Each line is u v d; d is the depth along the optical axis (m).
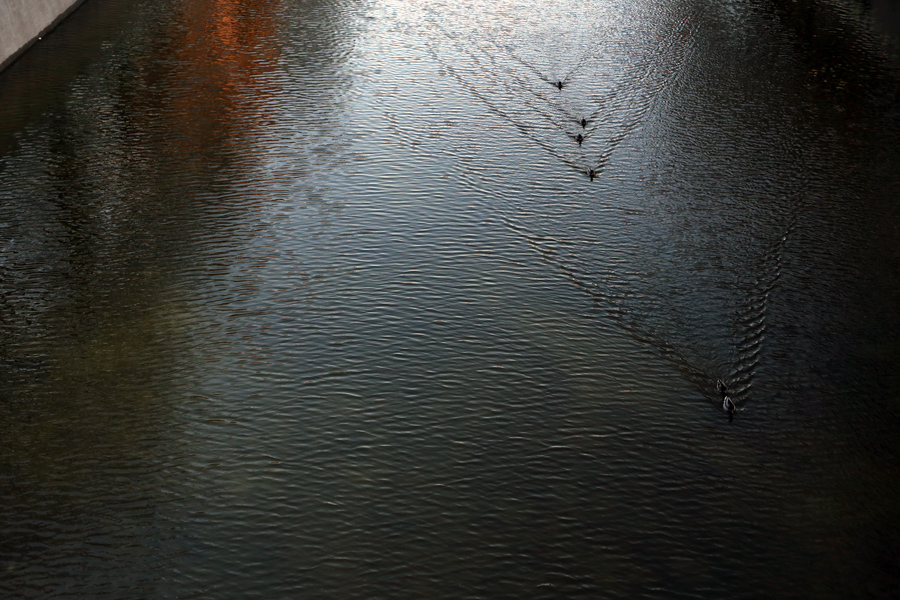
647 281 21.94
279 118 30.77
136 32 39.25
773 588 13.95
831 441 17.00
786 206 25.12
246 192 25.94
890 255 22.73
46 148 28.33
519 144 29.08
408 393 18.33
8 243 23.31
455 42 38.72
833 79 34.44
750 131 29.91
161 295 21.38
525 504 15.63
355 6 43.88
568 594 13.86
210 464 16.45
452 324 20.42
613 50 37.78
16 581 14.01
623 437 17.17
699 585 14.01
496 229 24.19
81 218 24.52
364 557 14.54
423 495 15.83
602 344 19.81
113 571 14.22
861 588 13.93
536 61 36.47
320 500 15.68
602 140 29.44
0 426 17.33
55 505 15.51
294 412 17.77
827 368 18.89
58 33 38.84
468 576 14.20
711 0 45.00
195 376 18.73
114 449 16.81
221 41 38.31
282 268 22.41
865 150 28.48
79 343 19.75
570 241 23.62
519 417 17.70
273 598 13.76
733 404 17.75
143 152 28.20
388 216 24.73
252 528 15.08
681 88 33.56
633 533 15.02
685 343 19.83
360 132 29.73
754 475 16.23
